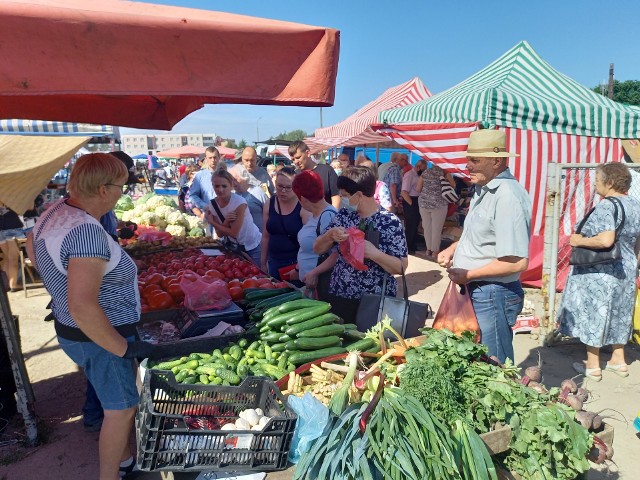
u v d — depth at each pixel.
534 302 6.81
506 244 2.96
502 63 7.50
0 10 1.33
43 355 5.30
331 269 3.75
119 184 2.45
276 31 1.65
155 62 1.52
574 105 6.09
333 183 6.38
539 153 7.48
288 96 1.70
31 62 1.39
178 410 2.05
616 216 4.44
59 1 1.60
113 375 2.53
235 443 1.92
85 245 2.25
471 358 2.47
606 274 4.56
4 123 6.54
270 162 26.92
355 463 1.78
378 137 13.98
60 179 11.47
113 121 3.85
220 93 1.61
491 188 3.09
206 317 3.05
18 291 7.70
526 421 2.21
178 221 7.29
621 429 3.89
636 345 5.70
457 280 3.08
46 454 3.57
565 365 5.10
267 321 2.73
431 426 1.93
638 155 13.29
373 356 2.53
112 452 2.65
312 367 2.50
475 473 1.92
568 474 2.21
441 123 7.18
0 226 7.41
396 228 3.30
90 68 1.45
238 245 5.57
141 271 4.54
